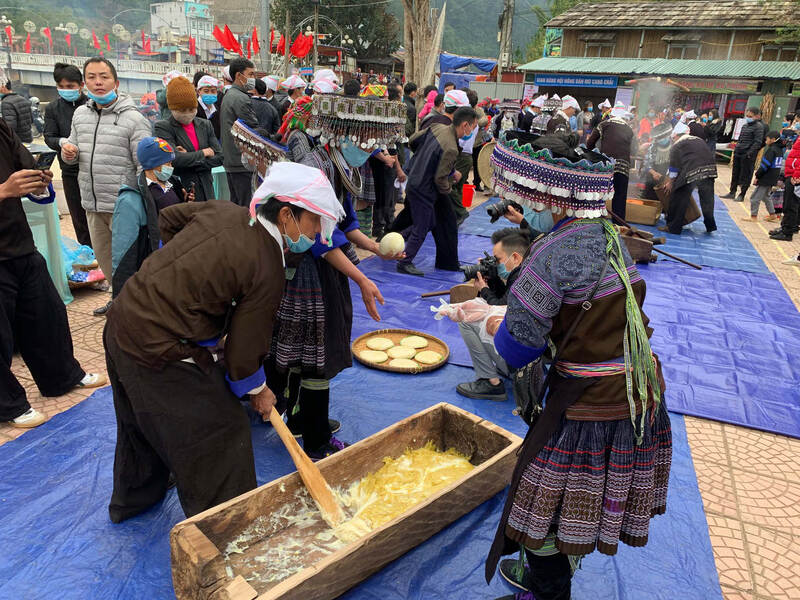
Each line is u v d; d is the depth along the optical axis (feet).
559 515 5.67
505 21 93.25
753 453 10.73
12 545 7.63
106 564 7.44
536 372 6.41
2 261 9.70
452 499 8.00
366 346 13.93
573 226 5.58
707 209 28.91
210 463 7.11
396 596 7.12
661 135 32.48
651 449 5.66
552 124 32.19
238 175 19.30
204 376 6.82
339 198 8.80
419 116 32.40
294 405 9.64
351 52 145.89
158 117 42.14
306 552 7.31
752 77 66.80
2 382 9.99
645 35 81.00
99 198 14.74
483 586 7.36
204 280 6.26
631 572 7.70
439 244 20.61
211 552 6.03
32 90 106.83
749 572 7.82
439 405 9.65
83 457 9.48
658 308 18.24
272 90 29.19
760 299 19.42
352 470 8.50
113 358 6.81
